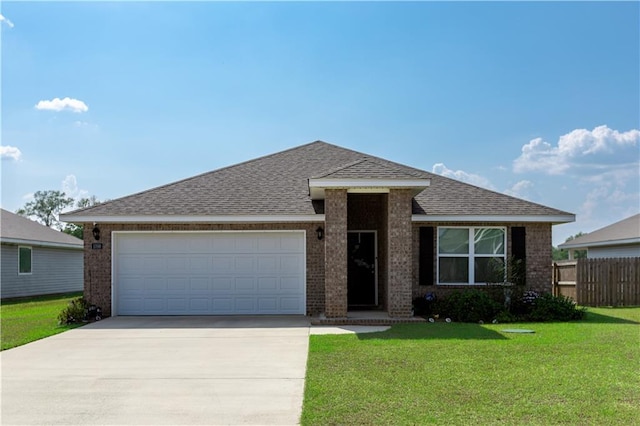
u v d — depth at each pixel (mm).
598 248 27125
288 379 7656
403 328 12188
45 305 20734
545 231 15734
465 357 8656
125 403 6594
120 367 8594
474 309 13609
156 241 15547
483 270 15664
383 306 15797
